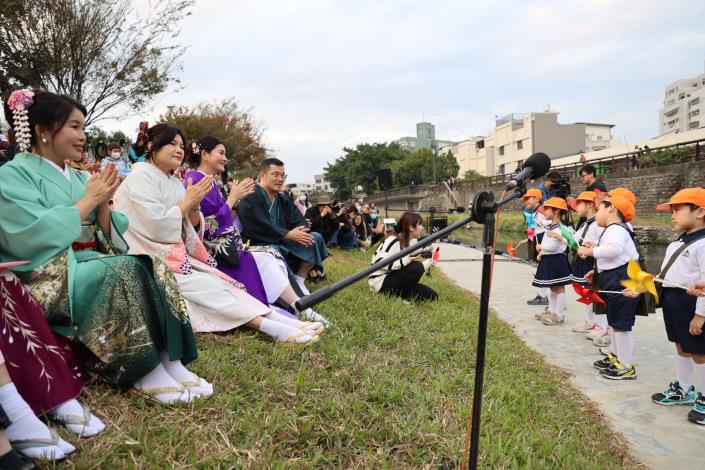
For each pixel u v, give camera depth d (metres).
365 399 3.01
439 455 2.55
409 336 4.45
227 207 4.11
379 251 6.12
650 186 23.05
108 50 10.48
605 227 4.51
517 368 4.20
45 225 2.17
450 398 3.25
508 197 2.09
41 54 9.86
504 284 8.69
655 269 12.27
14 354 2.05
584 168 6.75
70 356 2.40
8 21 9.23
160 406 2.47
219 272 3.65
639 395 3.94
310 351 3.47
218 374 2.92
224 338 3.44
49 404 2.11
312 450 2.42
